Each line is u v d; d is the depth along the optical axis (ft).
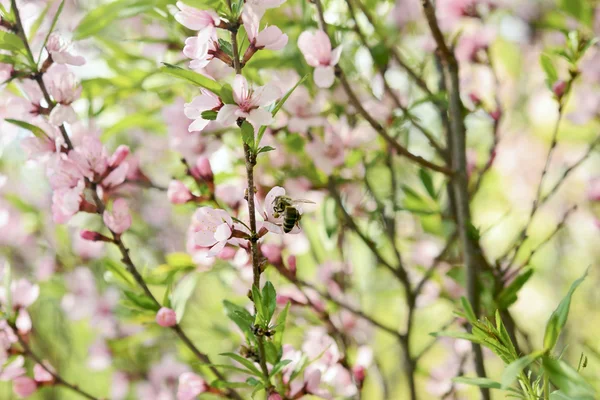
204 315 2.96
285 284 2.79
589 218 3.26
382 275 3.04
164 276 2.63
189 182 2.69
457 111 2.49
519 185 3.50
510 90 3.29
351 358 2.78
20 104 2.44
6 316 2.52
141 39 2.69
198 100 2.21
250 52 2.22
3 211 3.02
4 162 3.08
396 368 3.14
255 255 2.22
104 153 2.43
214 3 2.24
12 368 2.53
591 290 3.37
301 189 2.70
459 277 2.52
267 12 2.67
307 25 2.67
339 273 2.85
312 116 2.64
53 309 3.18
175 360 3.02
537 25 2.89
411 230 3.01
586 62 2.75
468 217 2.48
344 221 2.80
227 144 2.74
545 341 2.13
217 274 2.71
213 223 2.24
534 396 2.20
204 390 2.47
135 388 3.07
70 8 2.78
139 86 2.69
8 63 2.38
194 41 2.22
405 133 2.81
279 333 2.30
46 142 2.43
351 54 2.74
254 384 2.25
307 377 2.38
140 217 3.09
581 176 3.36
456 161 2.49
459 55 2.82
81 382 3.20
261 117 2.19
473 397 2.83
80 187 2.41
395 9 2.83
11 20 2.39
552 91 2.54
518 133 3.45
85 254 2.99
